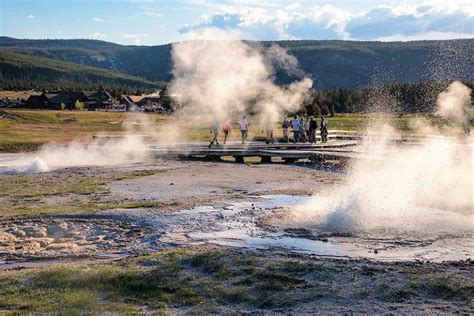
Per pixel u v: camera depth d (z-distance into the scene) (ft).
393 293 29.55
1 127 192.95
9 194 73.31
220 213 54.49
